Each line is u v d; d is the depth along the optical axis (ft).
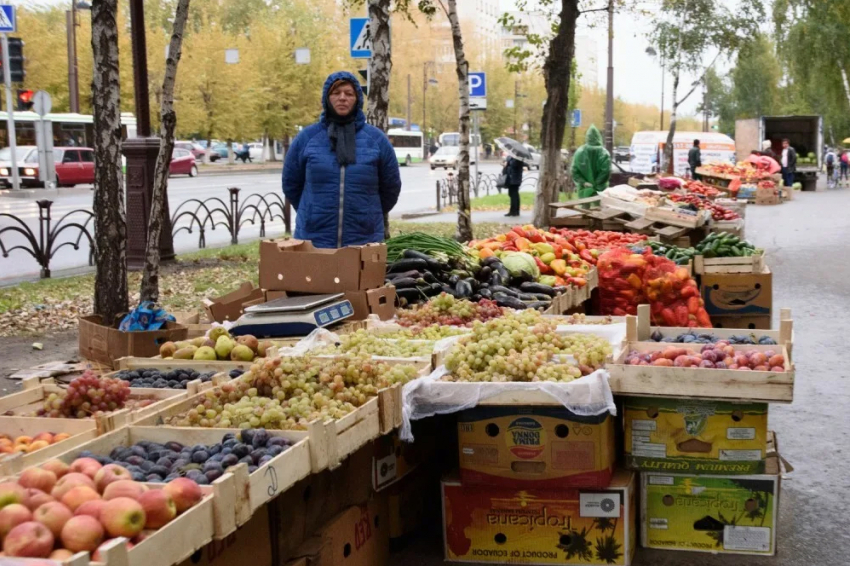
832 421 25.96
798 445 24.00
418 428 18.84
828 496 20.53
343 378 16.52
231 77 207.41
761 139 153.79
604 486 16.78
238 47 214.28
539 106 301.63
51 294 44.29
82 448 13.50
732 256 35.50
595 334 20.93
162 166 34.06
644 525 17.76
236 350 19.81
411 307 25.20
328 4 243.19
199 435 14.24
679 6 128.16
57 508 10.14
